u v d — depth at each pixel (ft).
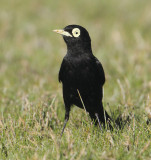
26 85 45.62
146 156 25.62
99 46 65.72
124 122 32.60
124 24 79.10
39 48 65.41
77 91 32.63
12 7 93.81
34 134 30.42
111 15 87.71
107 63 54.70
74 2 97.09
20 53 61.87
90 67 32.09
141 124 30.66
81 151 25.04
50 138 30.32
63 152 25.39
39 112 33.60
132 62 52.80
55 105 35.78
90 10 89.66
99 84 33.14
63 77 32.76
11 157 27.35
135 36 65.92
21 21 83.20
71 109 35.55
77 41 31.86
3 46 65.36
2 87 45.70
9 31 75.41
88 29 77.05
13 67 54.19
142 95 40.11
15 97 41.29
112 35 69.26
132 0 95.61
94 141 28.73
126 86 43.88
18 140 29.94
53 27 79.00
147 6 89.10
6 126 31.53
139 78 47.11
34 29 76.84
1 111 36.96
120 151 26.66
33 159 25.05
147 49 58.03
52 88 45.19
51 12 90.99
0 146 28.84
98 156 25.41
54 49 64.59
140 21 78.33
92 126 31.22
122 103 37.76
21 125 32.24
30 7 93.86
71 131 30.86
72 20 83.35
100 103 33.86
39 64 56.08
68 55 32.30
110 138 28.45
